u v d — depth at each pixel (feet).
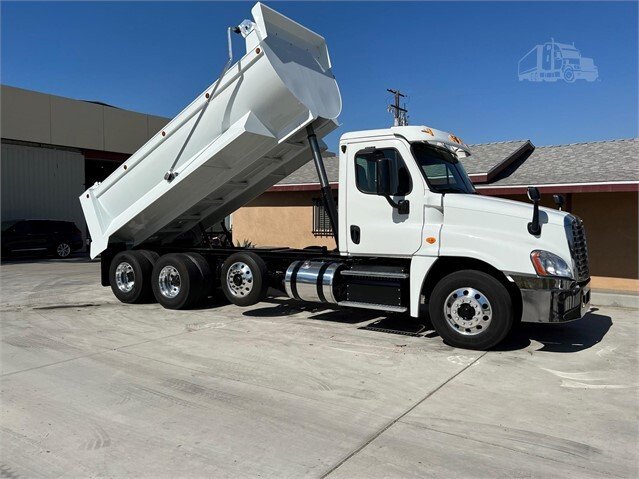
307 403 15.96
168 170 29.81
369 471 11.75
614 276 39.58
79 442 13.21
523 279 21.09
